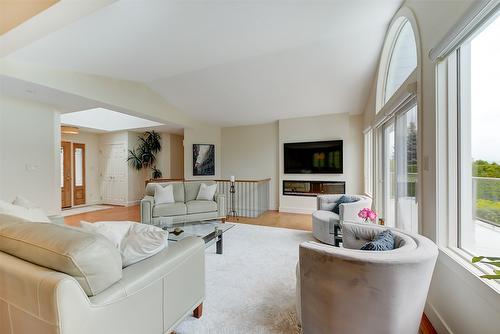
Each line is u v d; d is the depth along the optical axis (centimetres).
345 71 395
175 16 231
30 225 118
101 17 219
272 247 324
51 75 308
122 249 132
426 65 182
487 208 136
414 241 142
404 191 279
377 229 183
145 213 405
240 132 664
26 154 381
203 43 296
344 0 227
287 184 595
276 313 179
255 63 382
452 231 162
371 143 468
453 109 162
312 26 275
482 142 139
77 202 691
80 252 97
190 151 634
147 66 355
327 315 130
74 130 595
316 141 562
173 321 144
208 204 445
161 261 138
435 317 166
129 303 113
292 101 506
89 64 319
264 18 248
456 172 161
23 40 209
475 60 144
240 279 233
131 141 722
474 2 115
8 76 271
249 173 653
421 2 191
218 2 215
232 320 171
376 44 328
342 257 121
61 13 175
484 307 118
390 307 118
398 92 258
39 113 394
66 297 88
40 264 101
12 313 101
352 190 552
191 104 537
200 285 172
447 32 140
